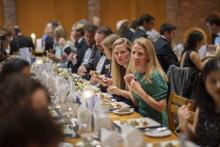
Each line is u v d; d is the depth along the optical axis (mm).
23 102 1730
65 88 4461
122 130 2855
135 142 2559
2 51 9469
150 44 4184
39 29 13422
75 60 8445
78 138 3125
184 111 3018
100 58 6707
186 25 13125
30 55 9328
